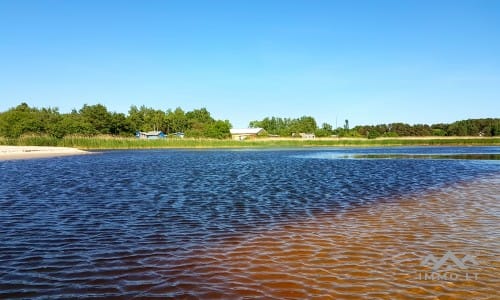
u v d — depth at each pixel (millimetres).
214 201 18906
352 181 26797
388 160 49375
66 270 9477
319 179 28031
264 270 9492
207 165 41062
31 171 33594
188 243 11781
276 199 19484
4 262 10016
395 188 23312
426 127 183750
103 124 133750
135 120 177375
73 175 30469
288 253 10805
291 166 39812
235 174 31609
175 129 181250
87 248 11258
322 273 9305
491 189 22750
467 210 16641
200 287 8461
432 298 7965
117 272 9359
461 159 50719
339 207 17391
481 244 11656
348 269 9578
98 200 19062
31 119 91812
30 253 10766
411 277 9094
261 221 14672
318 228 13594
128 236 12547
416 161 47188
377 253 10812
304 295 8062
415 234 12781
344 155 62719
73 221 14578
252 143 113438
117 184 25125
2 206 17375
